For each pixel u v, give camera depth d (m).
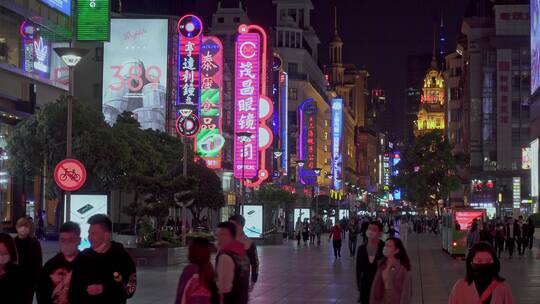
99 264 10.15
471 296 8.95
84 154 45.19
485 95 133.88
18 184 53.03
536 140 87.81
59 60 60.84
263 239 60.59
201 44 75.12
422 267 38.34
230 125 87.44
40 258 12.73
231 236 10.95
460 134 170.75
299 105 136.62
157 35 77.19
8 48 53.50
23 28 55.00
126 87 77.12
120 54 77.31
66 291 10.52
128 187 48.03
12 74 53.97
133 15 77.75
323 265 37.78
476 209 45.69
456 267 38.34
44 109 45.69
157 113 76.69
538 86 84.75
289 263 39.31
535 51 86.06
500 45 132.50
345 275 31.78
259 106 83.94
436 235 97.94
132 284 10.46
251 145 81.25
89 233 10.33
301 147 124.19
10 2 53.22
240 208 59.41
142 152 51.66
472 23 136.38
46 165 45.75
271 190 72.50
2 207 51.44
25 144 45.28
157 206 35.66
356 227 46.75
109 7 62.22
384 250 11.82
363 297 13.20
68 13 61.53
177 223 57.25
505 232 48.97
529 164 122.94
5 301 11.41
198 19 74.00
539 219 70.94
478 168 133.12
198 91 74.00
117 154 46.25
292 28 142.88
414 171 103.19
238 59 82.62
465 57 152.62
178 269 32.38
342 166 177.38
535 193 88.94
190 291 9.77
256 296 23.88
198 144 76.50
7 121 51.66
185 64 74.00
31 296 12.29
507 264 39.34
